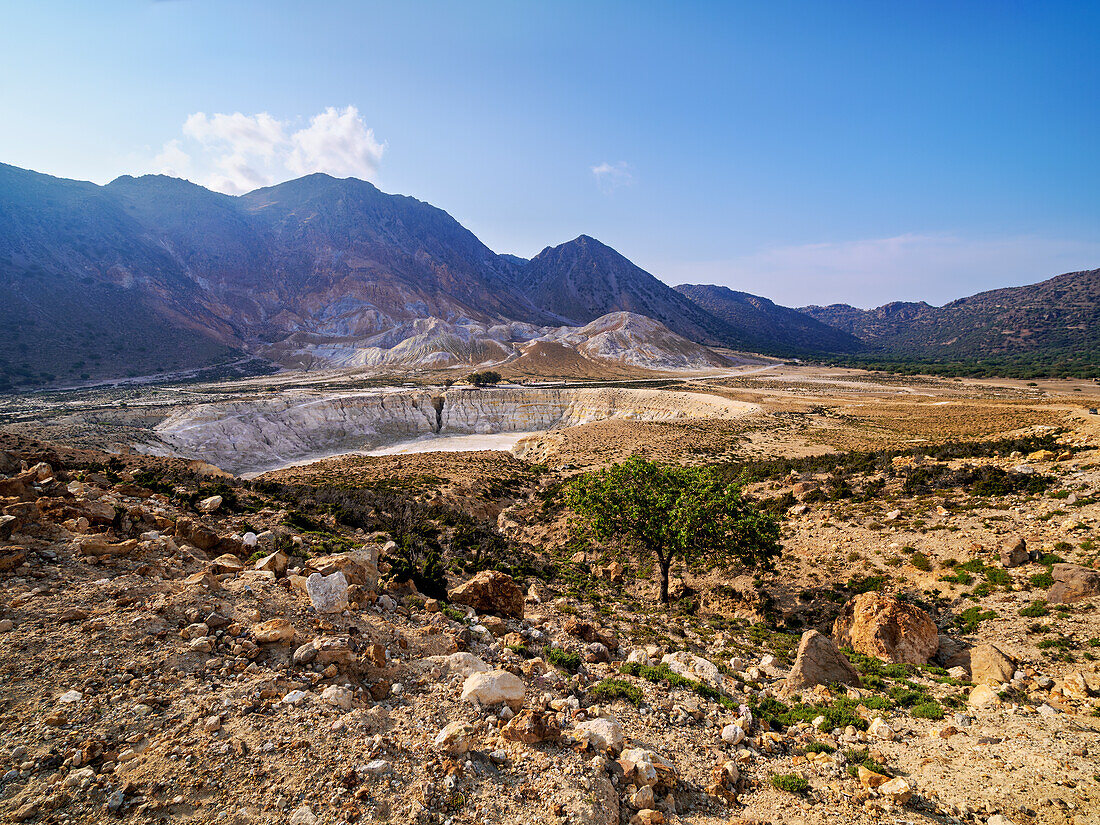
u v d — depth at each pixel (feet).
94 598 31.48
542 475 203.62
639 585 86.58
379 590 46.55
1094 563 60.64
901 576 72.38
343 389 517.96
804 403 418.72
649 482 84.33
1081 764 30.94
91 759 20.15
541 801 22.94
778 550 76.89
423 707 28.91
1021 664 47.01
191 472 102.99
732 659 50.52
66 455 98.94
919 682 45.93
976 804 27.73
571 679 37.99
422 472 189.57
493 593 52.01
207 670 27.25
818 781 29.86
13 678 23.49
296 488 113.50
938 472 104.88
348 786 21.72
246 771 21.30
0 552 32.89
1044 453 102.99
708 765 30.25
